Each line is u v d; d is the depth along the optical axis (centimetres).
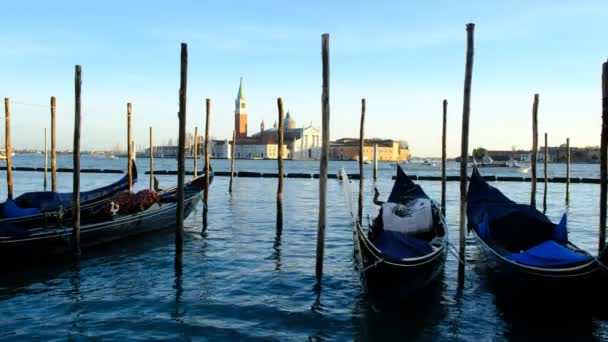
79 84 1325
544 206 2809
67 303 1005
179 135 1234
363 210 2639
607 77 1173
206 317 932
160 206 1712
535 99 1925
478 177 1526
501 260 1056
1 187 4019
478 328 889
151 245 1557
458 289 1107
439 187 4575
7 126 2106
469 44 1148
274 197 3328
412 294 1004
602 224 1201
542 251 988
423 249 1028
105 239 1492
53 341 823
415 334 860
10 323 898
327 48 1120
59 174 6159
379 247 1020
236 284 1141
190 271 1252
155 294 1066
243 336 846
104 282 1153
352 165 12988
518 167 7800
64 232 1317
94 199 1777
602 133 1192
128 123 2333
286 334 856
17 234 1216
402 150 18100
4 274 1212
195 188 2016
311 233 1825
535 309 979
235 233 1811
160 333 858
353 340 834
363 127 2180
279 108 1859
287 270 1265
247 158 16850
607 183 1197
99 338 835
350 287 1119
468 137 1173
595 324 910
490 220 1202
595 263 881
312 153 17062
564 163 13762
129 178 1927
